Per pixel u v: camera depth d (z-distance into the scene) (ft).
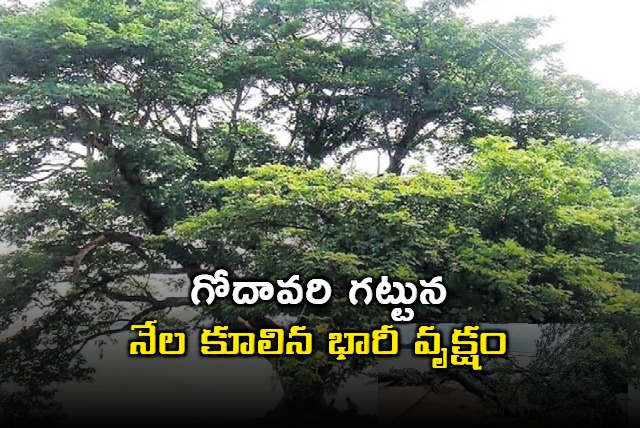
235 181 34.58
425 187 35.09
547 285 32.81
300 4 50.19
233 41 53.01
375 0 51.34
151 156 41.32
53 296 48.55
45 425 43.19
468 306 34.01
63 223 48.32
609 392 34.88
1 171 43.73
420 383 36.91
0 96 38.86
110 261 50.60
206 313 39.19
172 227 40.75
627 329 35.73
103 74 42.32
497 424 34.12
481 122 49.57
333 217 34.47
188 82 43.45
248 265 41.98
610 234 38.29
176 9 44.24
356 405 41.16
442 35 49.11
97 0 42.60
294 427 39.50
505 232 36.06
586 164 42.57
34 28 38.19
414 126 52.85
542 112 51.70
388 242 32.73
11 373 44.91
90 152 44.75
